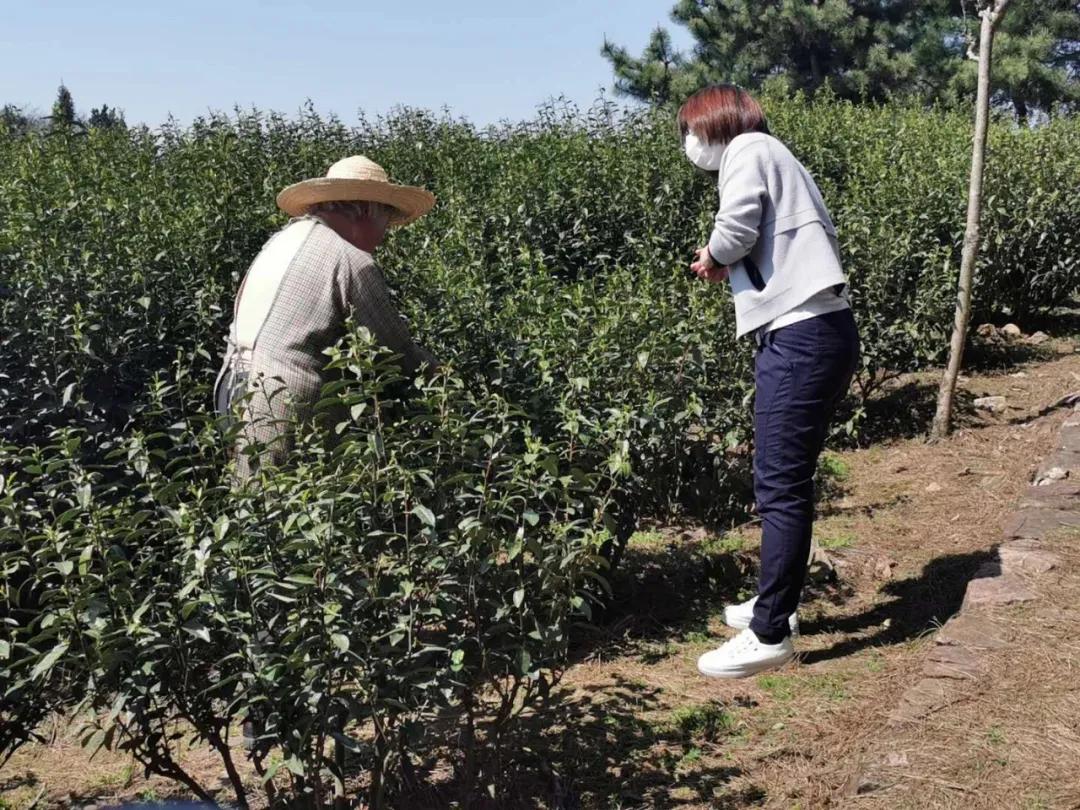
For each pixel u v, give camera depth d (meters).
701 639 4.28
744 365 5.33
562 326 4.51
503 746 3.43
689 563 4.87
